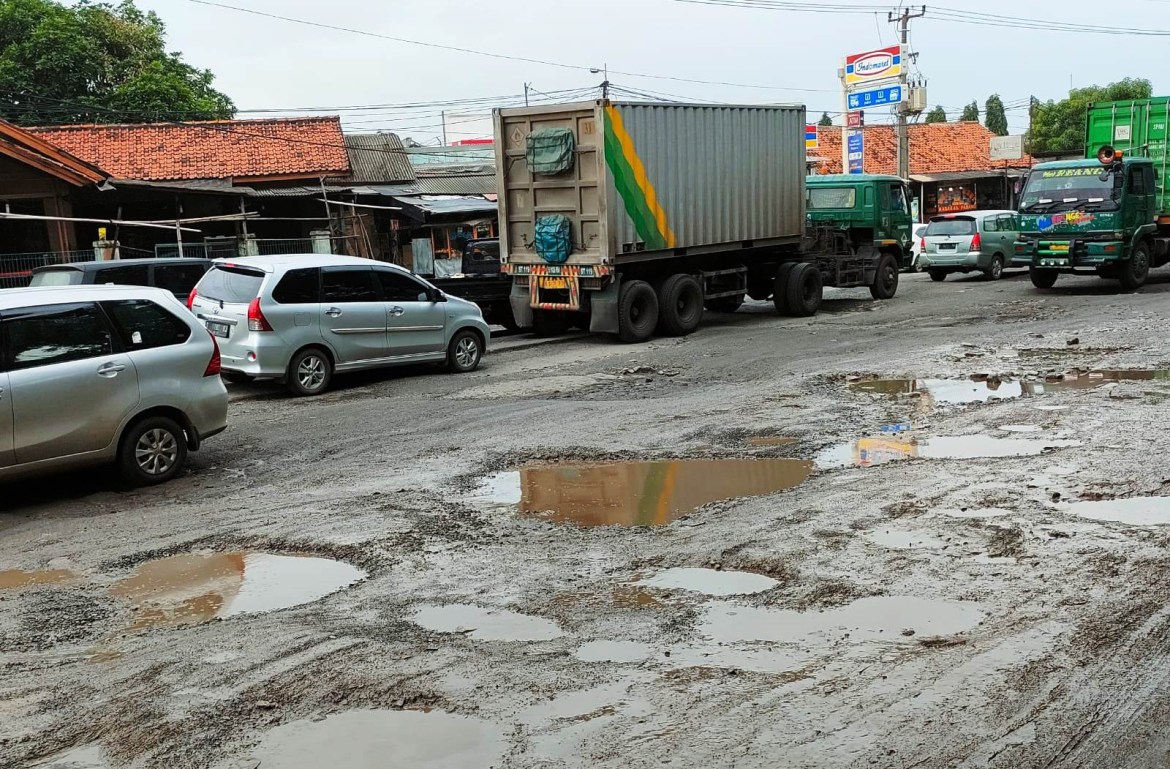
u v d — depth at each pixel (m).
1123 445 8.06
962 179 48.62
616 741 3.82
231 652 4.82
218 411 8.74
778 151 18.88
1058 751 3.66
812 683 4.25
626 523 6.72
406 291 13.57
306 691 4.36
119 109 37.81
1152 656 4.40
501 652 4.70
